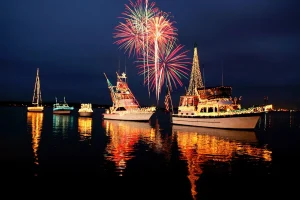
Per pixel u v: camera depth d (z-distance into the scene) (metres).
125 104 91.25
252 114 53.47
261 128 71.31
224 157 28.88
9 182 20.06
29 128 61.78
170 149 33.56
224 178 21.34
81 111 120.25
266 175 22.23
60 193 18.02
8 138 43.88
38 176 21.59
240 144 37.81
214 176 21.83
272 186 19.58
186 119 67.19
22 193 17.97
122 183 20.05
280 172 23.14
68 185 19.52
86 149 33.56
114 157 28.72
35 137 45.34
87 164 25.47
